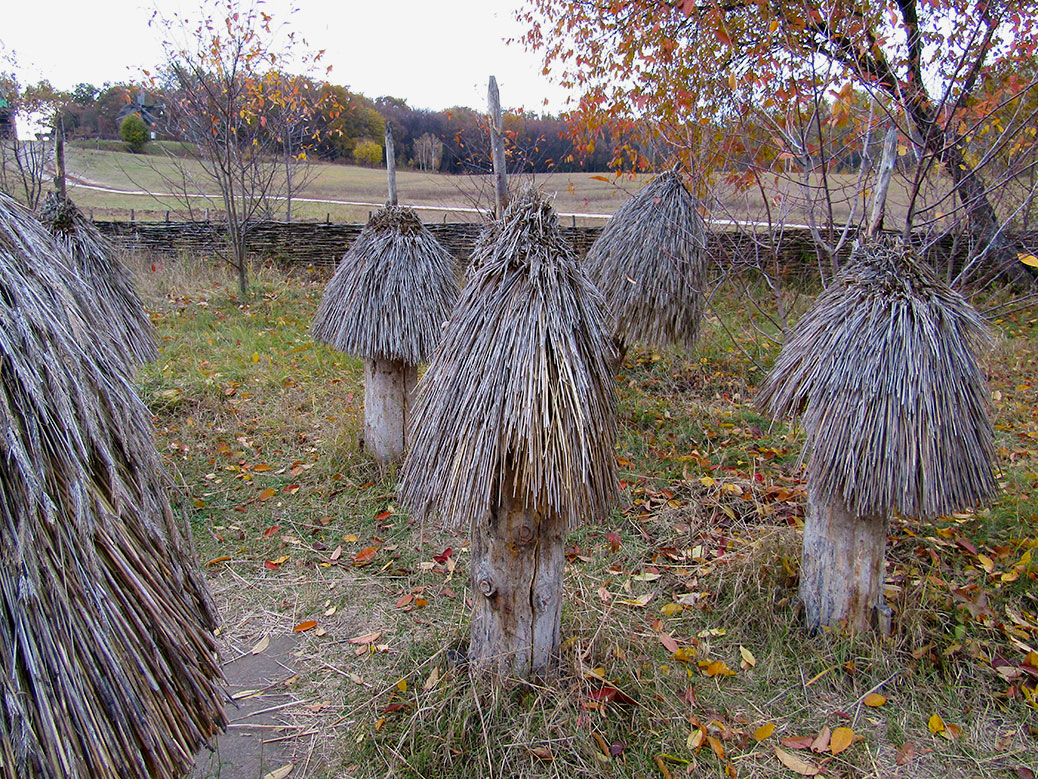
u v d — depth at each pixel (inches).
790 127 185.5
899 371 103.2
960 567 139.5
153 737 48.1
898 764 95.4
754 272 371.9
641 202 206.1
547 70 350.9
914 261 109.7
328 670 113.8
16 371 43.7
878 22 176.1
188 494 169.8
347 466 182.2
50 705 42.2
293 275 402.3
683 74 242.7
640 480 176.4
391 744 96.9
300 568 143.9
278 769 93.9
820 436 109.9
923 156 150.0
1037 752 97.3
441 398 95.7
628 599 130.6
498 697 98.7
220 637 122.4
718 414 212.8
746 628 123.1
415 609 129.4
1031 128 173.3
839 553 114.9
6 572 41.8
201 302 335.6
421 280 167.9
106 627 46.7
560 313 91.0
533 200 95.2
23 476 42.8
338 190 839.7
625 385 239.0
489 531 98.0
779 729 101.3
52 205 173.5
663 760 94.6
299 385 238.8
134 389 57.2
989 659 112.8
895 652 114.7
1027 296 241.3
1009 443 189.8
